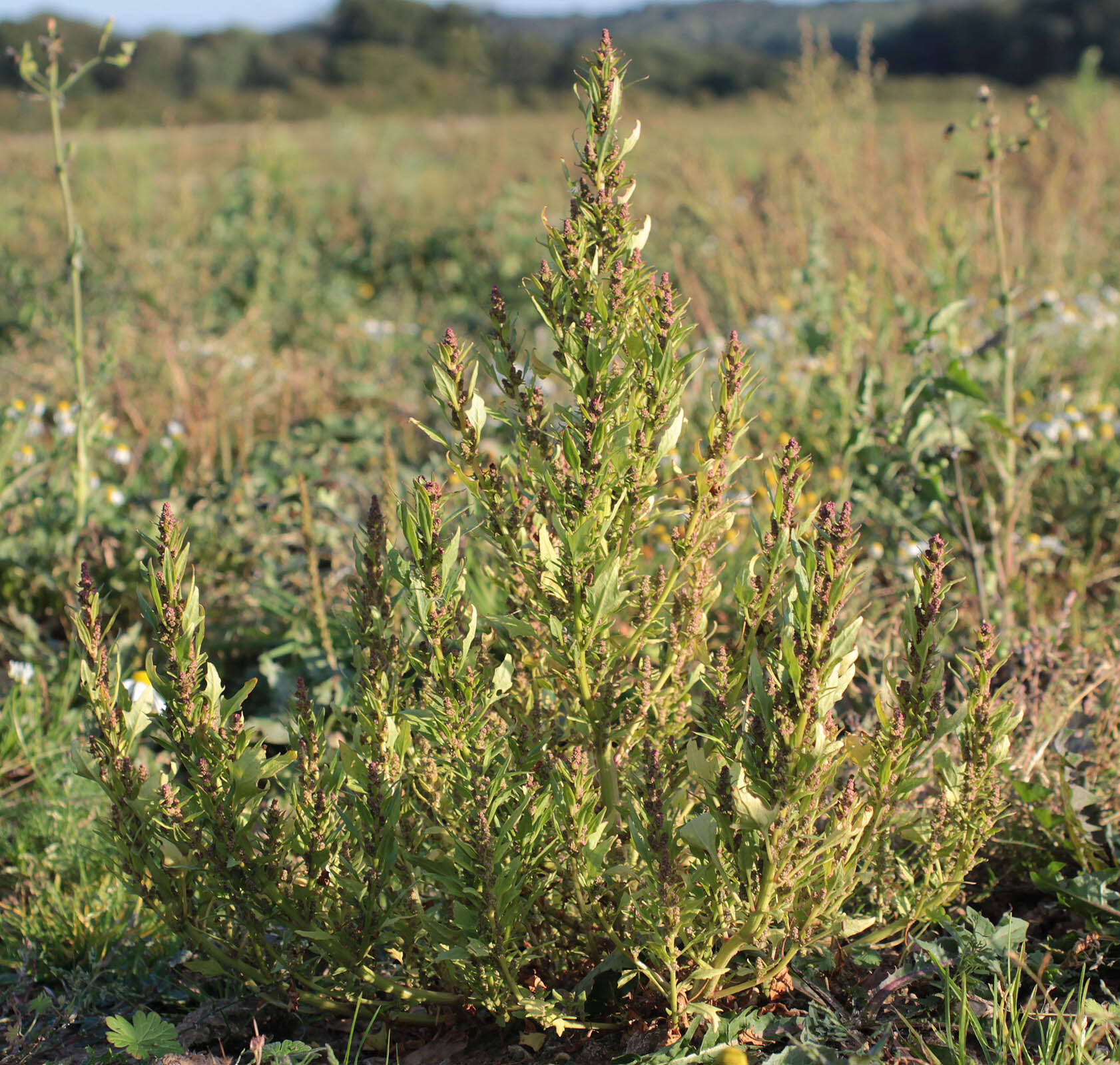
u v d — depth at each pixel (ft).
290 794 6.73
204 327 23.02
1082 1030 5.86
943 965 6.41
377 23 149.48
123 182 33.65
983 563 12.19
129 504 14.57
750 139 48.21
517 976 6.89
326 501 14.08
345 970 6.66
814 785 5.55
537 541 6.59
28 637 12.30
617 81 5.94
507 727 6.56
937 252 15.26
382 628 6.69
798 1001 6.74
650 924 5.95
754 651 5.63
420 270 31.22
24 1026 7.41
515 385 6.33
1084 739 8.84
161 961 8.19
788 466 6.27
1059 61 115.65
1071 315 18.06
